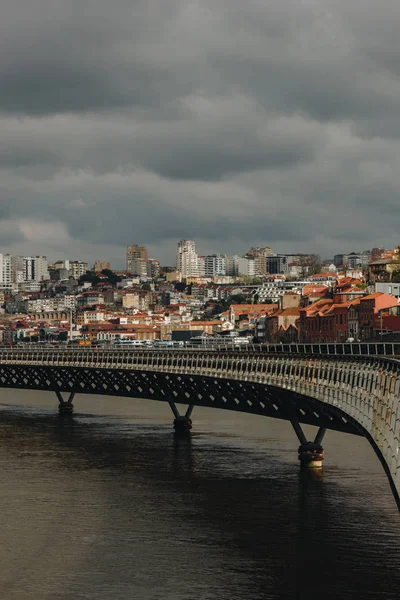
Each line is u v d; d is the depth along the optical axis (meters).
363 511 87.31
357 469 107.00
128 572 70.81
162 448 127.94
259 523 84.00
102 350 154.62
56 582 68.75
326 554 74.12
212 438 137.50
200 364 127.00
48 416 176.25
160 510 89.75
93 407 195.62
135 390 151.38
